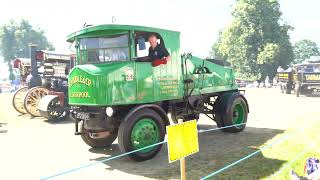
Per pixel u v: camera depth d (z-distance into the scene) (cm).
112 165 694
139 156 703
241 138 911
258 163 648
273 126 1070
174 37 808
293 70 2530
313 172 455
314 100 1952
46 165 709
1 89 4812
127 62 709
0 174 652
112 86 681
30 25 11175
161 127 743
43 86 1488
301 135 871
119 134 691
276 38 6819
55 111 1345
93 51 758
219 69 1038
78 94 722
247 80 6341
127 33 715
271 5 6825
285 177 555
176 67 817
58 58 1531
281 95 2500
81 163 719
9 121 1377
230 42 7281
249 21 6962
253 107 1630
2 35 10706
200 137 948
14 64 1791
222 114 998
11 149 859
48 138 999
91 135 828
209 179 568
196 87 929
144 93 732
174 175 609
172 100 845
